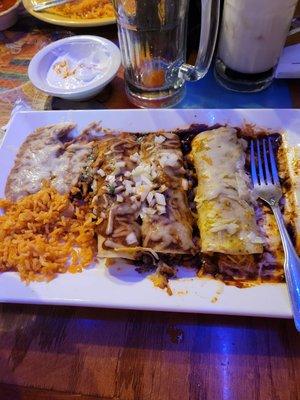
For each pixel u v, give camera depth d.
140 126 0.30
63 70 0.34
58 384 0.20
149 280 0.22
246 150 0.29
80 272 0.23
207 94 0.34
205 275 0.23
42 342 0.22
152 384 0.20
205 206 0.25
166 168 0.27
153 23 0.30
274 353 0.21
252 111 0.30
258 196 0.26
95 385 0.20
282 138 0.29
